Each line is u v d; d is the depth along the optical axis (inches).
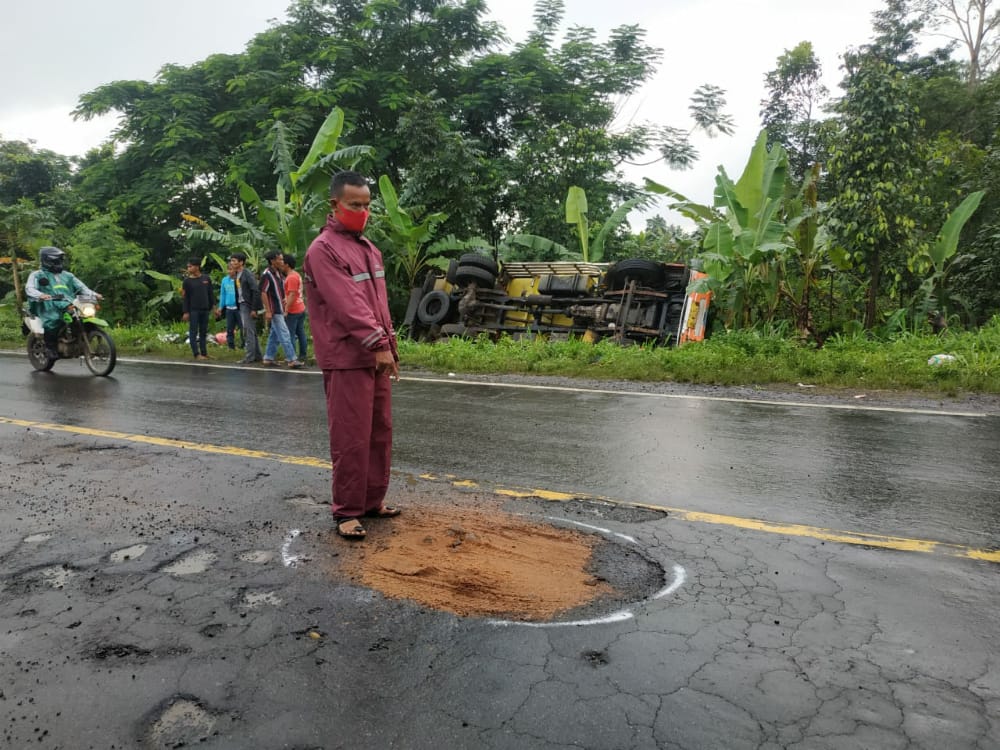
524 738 78.6
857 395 300.0
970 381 304.0
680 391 319.3
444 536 139.0
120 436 233.3
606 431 235.8
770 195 465.4
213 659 95.6
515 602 110.8
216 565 126.6
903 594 113.0
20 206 777.6
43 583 120.5
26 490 173.0
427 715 82.9
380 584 117.6
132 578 121.6
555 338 528.4
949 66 883.4
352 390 139.3
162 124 891.4
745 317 491.8
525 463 195.3
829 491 167.3
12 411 282.0
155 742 79.0
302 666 93.6
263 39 892.6
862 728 80.0
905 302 530.0
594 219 765.9
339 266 135.7
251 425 250.5
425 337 578.2
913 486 170.6
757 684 88.4
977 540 136.0
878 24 944.9
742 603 110.1
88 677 91.9
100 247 754.2
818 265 492.1
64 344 395.9
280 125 653.3
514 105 883.4
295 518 150.3
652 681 89.2
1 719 83.4
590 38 928.9
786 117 820.6
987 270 510.9
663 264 513.3
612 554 130.0
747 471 185.2
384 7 855.1
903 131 465.1
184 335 580.1
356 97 847.7
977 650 96.3
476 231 706.2
